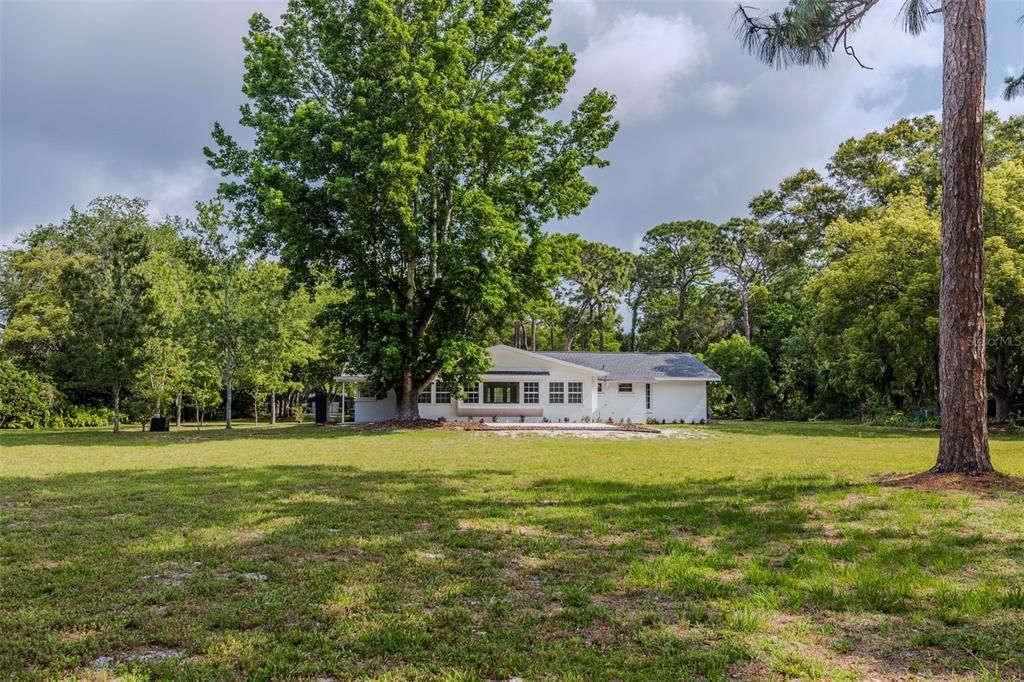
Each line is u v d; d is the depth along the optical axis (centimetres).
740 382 3997
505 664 328
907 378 2688
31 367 3666
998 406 2575
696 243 5162
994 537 595
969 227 874
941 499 765
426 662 332
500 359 3209
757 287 4697
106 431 2859
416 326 2670
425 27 2403
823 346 3039
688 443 1852
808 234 4084
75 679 311
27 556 552
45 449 1744
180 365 2955
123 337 2578
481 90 2647
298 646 353
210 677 313
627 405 3397
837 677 312
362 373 2700
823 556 534
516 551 568
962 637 359
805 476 1052
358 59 2509
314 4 2472
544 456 1445
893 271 2578
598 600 436
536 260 2494
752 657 336
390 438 2048
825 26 945
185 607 418
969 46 870
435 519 711
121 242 2631
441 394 3122
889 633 370
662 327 5516
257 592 449
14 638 362
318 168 2331
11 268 4078
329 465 1272
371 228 2389
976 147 870
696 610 407
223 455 1512
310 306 3578
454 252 2341
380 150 2239
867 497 804
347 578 484
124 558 545
